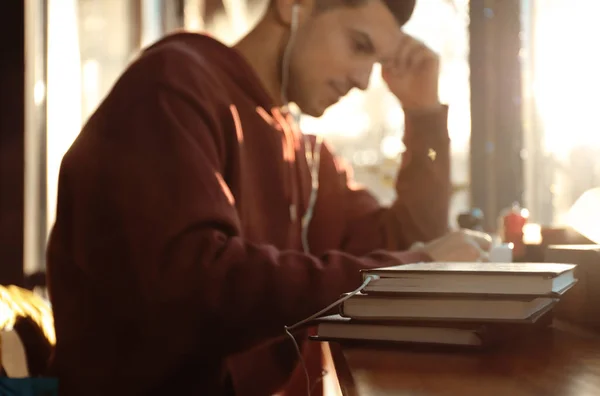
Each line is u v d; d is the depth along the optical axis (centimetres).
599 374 54
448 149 149
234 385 113
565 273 71
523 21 204
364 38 141
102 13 249
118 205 96
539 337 74
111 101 107
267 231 126
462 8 209
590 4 186
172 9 275
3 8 172
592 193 103
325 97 143
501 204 206
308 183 147
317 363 145
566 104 193
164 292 91
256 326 92
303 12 142
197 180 96
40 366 114
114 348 98
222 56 129
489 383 50
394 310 65
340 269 92
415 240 147
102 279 97
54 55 208
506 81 205
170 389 98
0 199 170
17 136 171
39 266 191
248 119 128
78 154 104
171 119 102
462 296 63
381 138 263
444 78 212
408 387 49
